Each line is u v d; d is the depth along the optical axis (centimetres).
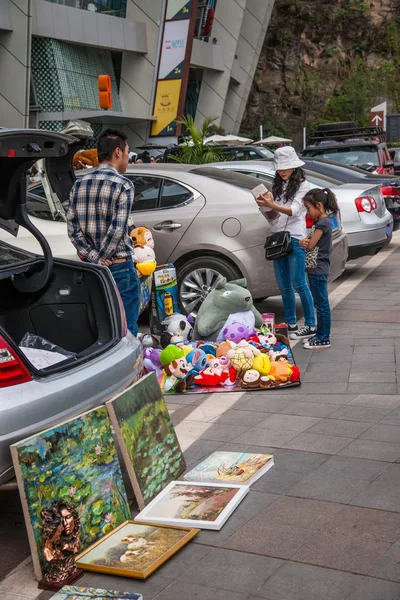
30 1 2792
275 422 500
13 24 2822
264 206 716
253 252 766
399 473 407
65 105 3103
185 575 322
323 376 602
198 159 2189
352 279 1055
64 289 460
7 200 449
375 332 737
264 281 771
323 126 2200
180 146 2319
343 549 333
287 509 374
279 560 327
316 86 5462
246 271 768
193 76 4269
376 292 948
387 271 1107
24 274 473
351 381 583
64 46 3203
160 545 341
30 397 338
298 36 5553
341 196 1044
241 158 2222
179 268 791
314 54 5638
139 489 380
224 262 776
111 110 3325
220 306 660
